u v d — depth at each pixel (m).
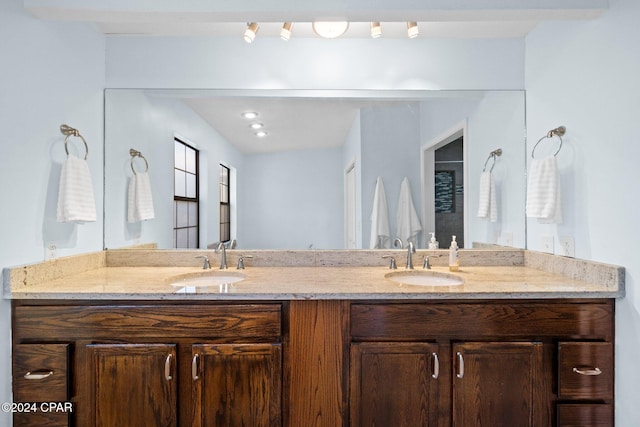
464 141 1.96
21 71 1.37
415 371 1.32
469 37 1.91
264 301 1.33
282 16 1.42
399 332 1.33
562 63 1.62
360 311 1.33
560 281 1.50
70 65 1.63
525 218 1.94
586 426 1.32
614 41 1.34
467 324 1.32
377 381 1.32
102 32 1.85
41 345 1.30
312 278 1.57
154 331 1.31
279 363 1.32
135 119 1.93
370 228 2.00
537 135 1.82
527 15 1.41
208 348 1.31
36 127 1.44
